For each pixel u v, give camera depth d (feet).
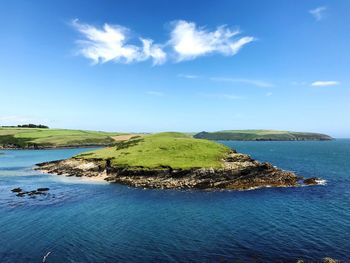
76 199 183.52
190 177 226.58
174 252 109.19
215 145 296.10
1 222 139.44
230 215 151.64
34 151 619.26
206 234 125.90
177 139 324.80
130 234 126.00
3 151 619.67
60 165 322.34
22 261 101.35
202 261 102.32
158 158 257.96
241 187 214.48
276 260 102.68
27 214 152.15
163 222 141.18
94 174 267.39
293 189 212.02
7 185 231.30
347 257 104.22
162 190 207.72
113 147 351.05
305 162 402.11
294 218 146.51
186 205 170.60
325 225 136.05
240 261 102.01
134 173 240.12
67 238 120.98
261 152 605.31
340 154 549.95
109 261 102.17
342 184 233.55
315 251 109.09
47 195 193.88
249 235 124.57
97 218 146.72
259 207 166.20
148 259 103.81
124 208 164.45
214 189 209.77
